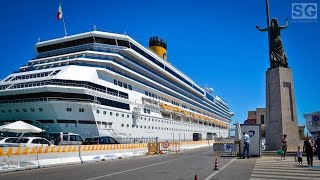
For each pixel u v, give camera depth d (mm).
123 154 28078
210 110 89688
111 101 40812
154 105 52781
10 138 24984
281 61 28797
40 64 43906
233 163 20047
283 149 23172
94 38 45000
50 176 13625
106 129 39281
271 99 28719
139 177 13062
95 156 23984
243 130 25719
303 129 75438
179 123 64375
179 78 66438
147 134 49906
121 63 45375
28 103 35750
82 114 36219
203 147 53438
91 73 39031
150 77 53969
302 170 15297
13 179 12727
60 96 35188
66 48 46562
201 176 13375
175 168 17188
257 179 12211
